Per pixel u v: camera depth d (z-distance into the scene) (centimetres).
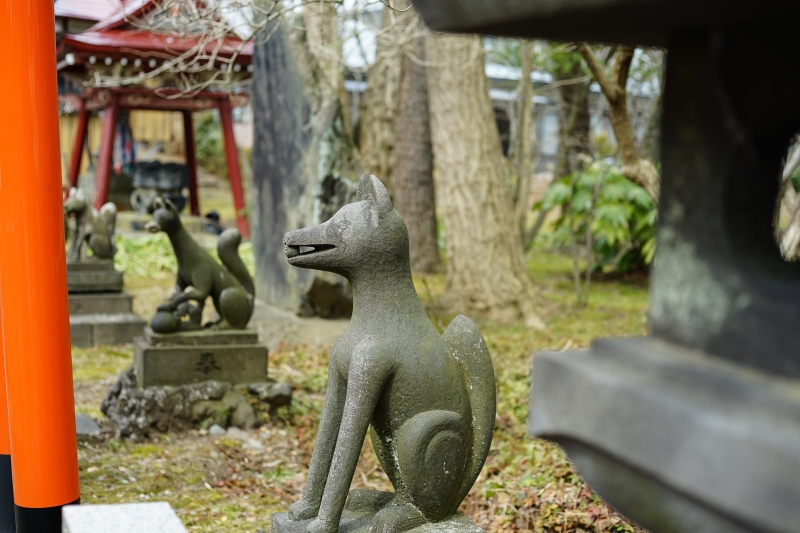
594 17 110
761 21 107
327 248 294
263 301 963
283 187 922
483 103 973
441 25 122
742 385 106
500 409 590
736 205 117
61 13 1366
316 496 304
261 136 970
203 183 2494
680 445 106
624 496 122
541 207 1271
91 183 1789
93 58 1209
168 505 262
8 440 386
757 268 116
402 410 290
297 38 902
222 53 1196
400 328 292
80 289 913
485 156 968
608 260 1339
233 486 497
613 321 941
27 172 341
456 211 970
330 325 861
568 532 395
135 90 1384
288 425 608
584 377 122
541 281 1267
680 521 113
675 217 123
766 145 116
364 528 296
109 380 733
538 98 1839
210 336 607
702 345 119
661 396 110
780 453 94
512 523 413
